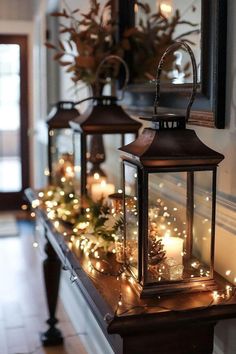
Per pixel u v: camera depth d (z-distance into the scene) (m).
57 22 4.76
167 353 1.41
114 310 1.33
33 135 6.39
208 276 1.48
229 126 1.62
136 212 1.45
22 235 5.31
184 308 1.35
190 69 1.90
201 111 1.75
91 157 2.53
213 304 1.38
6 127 6.59
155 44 2.28
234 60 1.58
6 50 6.41
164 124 1.42
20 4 6.26
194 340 1.43
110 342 1.47
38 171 6.07
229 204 1.62
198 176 1.64
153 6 2.30
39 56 5.67
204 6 1.71
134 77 2.52
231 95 1.60
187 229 1.58
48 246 2.86
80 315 3.01
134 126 2.19
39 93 5.78
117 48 2.56
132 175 1.46
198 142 1.42
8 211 6.53
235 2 1.56
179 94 1.94
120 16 2.58
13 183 6.66
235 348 1.56
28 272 4.18
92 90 2.76
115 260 1.73
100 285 1.50
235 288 1.48
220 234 1.68
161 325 1.33
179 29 2.04
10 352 2.85
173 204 1.75
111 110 2.21
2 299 3.61
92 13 2.66
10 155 6.63
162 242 1.45
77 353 2.84
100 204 1.94
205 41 1.71
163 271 1.45
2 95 6.52
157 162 1.36
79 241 1.86
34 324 3.21
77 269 1.68
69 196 2.28
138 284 1.45
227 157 1.64
